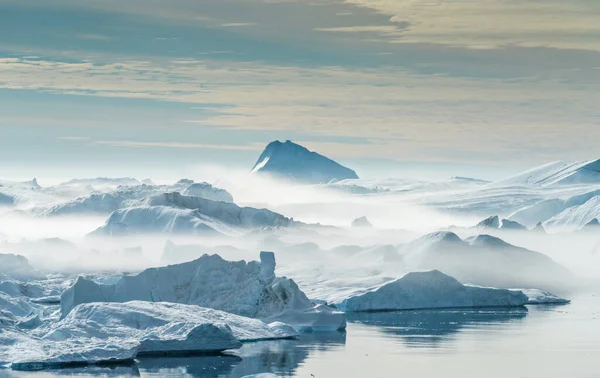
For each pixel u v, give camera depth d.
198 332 125.75
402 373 116.69
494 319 171.38
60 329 126.00
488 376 115.69
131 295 156.75
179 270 162.12
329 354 128.75
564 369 120.25
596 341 142.62
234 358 124.00
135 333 127.62
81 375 111.38
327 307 156.00
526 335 149.00
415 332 152.25
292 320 153.25
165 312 136.00
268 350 131.00
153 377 111.62
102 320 131.50
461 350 133.62
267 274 159.25
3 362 115.69
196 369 116.38
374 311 186.00
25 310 158.50
